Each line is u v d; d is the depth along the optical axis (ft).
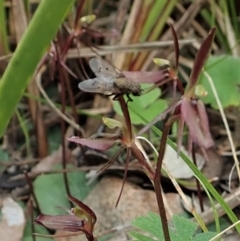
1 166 0.96
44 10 0.66
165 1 0.99
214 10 1.07
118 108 0.92
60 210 0.89
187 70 1.07
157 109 0.92
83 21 0.83
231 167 0.94
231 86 0.96
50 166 0.94
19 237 0.86
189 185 0.90
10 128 1.01
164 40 1.06
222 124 1.00
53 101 1.05
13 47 1.06
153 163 0.94
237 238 0.84
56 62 0.90
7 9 1.08
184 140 0.96
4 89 0.69
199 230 0.85
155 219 0.70
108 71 0.59
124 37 1.03
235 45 1.02
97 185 0.91
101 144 0.62
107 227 0.87
